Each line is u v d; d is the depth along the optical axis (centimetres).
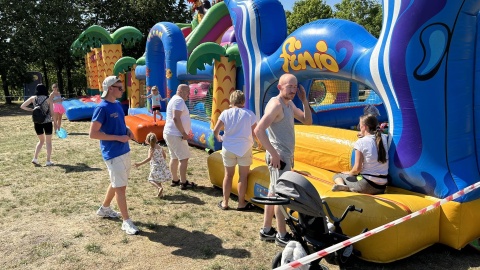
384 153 423
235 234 465
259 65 632
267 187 498
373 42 470
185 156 624
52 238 453
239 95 518
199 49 808
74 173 730
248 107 672
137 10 2981
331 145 527
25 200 580
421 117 416
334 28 506
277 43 629
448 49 405
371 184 424
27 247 431
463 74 413
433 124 412
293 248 328
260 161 580
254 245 439
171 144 618
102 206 514
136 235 463
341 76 507
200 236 461
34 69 3475
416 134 420
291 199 325
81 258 408
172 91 1077
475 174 409
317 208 324
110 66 1694
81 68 3531
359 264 395
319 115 1020
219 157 619
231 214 529
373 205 388
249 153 523
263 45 632
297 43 550
